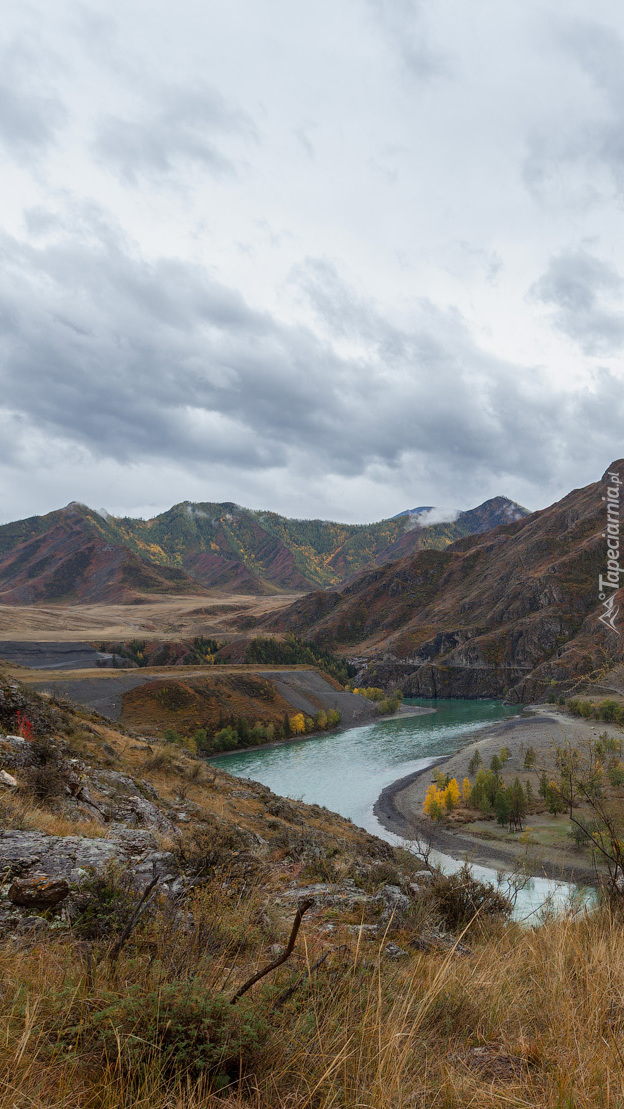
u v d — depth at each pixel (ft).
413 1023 10.14
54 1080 7.58
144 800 46.93
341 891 25.94
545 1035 10.39
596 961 13.29
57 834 25.13
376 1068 8.64
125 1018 8.54
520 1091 8.21
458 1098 7.94
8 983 10.05
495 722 507.71
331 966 12.83
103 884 16.93
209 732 421.18
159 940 12.87
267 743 436.35
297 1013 10.14
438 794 242.37
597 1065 8.63
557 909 19.89
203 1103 7.38
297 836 50.98
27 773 38.60
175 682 464.24
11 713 56.85
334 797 284.00
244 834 47.88
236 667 608.60
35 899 15.72
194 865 22.67
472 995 12.51
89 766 53.26
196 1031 8.34
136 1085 7.59
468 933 22.77
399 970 14.25
